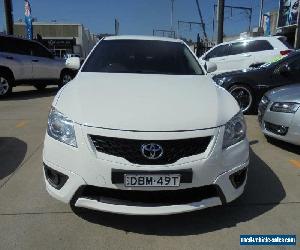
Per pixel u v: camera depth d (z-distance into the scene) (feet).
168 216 10.29
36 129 20.58
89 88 10.87
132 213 8.93
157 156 8.71
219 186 9.23
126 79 11.93
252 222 10.10
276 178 13.14
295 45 72.54
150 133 8.77
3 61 34.04
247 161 9.93
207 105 9.92
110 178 8.74
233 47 35.70
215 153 9.05
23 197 11.34
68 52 150.20
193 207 9.09
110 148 8.80
